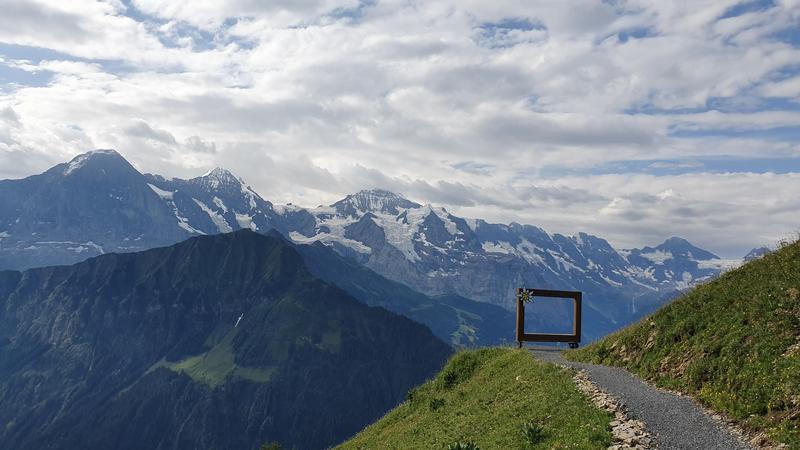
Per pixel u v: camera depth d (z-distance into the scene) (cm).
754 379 2961
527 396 3759
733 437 2673
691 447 2558
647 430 2742
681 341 3747
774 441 2517
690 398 3209
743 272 3916
